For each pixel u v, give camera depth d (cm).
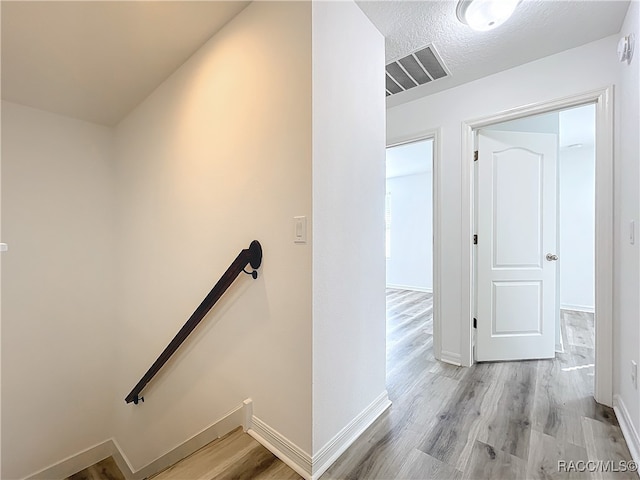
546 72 205
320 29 130
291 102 131
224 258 166
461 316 247
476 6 152
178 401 203
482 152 252
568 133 374
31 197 253
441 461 138
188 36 172
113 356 297
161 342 225
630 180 159
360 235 158
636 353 146
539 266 260
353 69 152
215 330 172
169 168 211
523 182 257
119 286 285
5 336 242
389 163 543
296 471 129
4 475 241
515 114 218
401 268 671
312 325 125
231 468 131
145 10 151
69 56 186
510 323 256
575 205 441
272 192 139
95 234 286
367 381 165
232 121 160
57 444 267
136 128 252
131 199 262
